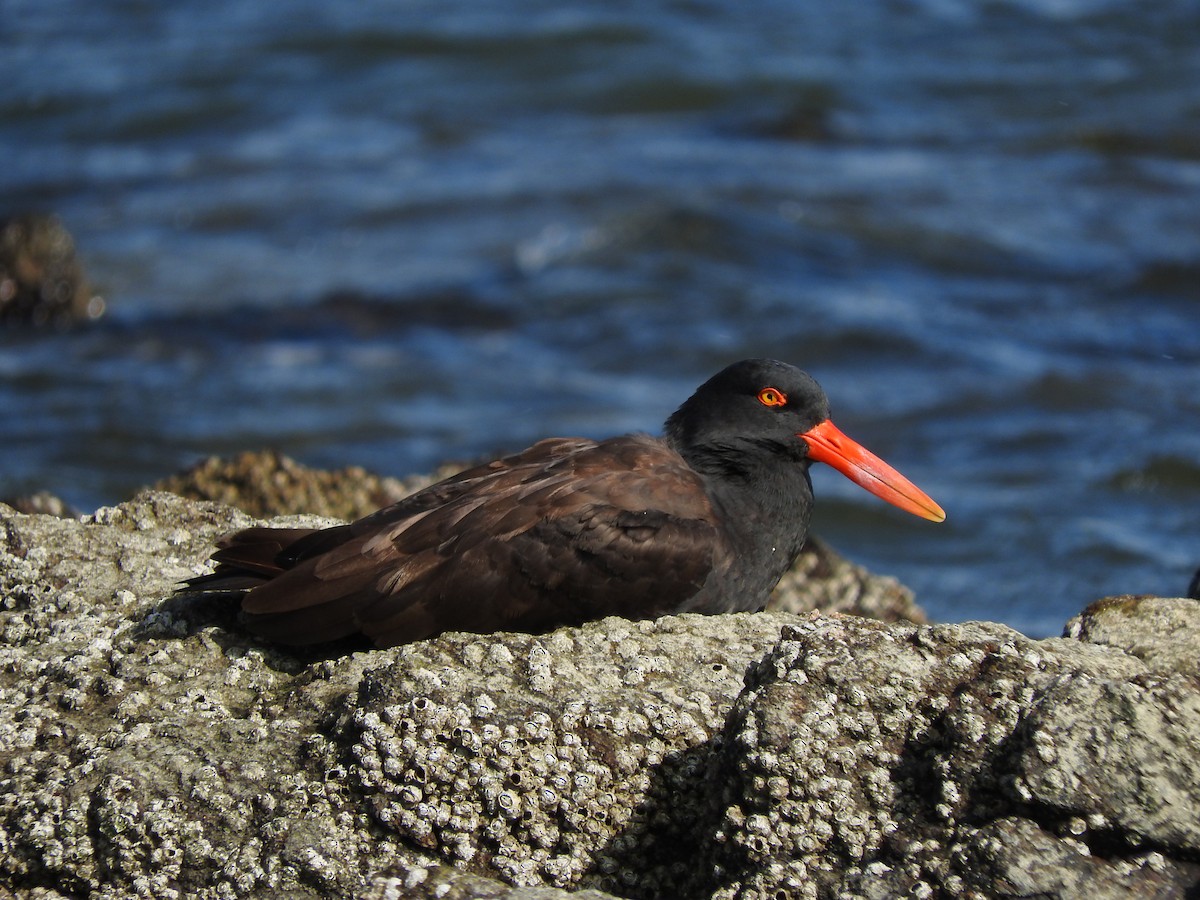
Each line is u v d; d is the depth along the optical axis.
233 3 38.19
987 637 5.30
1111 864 4.66
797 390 7.52
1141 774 4.70
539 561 6.55
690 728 5.64
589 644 6.13
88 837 5.51
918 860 4.80
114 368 19.98
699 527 6.89
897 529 15.08
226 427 17.73
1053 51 34.22
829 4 37.34
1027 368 19.39
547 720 5.55
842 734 5.09
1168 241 24.02
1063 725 4.81
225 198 27.33
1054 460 16.64
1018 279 22.86
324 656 6.57
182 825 5.45
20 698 6.21
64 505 11.39
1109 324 20.97
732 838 5.08
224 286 23.23
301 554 6.71
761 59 33.62
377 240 25.03
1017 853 4.66
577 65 33.44
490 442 17.31
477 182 27.44
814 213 25.12
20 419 17.84
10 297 21.78
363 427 17.86
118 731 5.91
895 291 22.39
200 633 6.62
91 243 25.31
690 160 28.31
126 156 30.05
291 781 5.52
